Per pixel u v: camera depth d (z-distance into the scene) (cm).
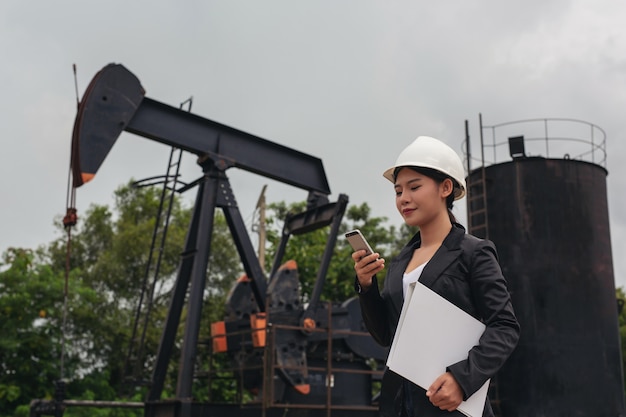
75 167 1645
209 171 1853
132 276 4441
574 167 2062
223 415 1716
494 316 345
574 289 1981
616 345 2022
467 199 2148
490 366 329
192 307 1720
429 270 363
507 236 2028
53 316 3694
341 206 1983
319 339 1952
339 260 4388
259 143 1958
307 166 2052
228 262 4528
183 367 1672
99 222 4894
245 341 1923
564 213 2022
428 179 380
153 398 1727
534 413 1902
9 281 3541
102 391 3819
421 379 328
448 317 336
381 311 398
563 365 1923
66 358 3700
